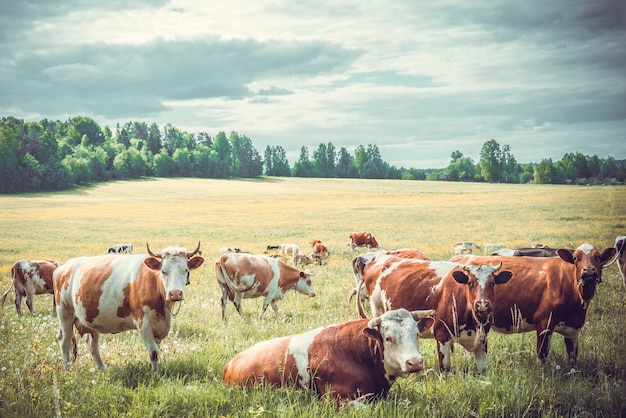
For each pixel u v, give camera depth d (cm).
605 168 8150
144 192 10294
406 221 5241
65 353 897
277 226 5191
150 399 661
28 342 962
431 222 5034
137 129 18500
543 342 858
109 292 847
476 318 780
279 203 8288
